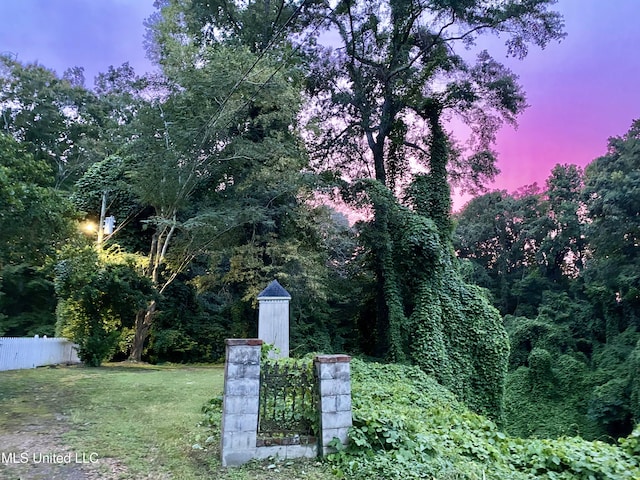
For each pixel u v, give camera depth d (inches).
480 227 1628.9
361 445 145.6
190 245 578.6
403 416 179.3
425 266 567.8
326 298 653.9
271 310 357.7
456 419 219.9
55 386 288.4
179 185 525.7
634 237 990.4
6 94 869.8
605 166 1096.8
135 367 453.1
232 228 589.3
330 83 705.6
